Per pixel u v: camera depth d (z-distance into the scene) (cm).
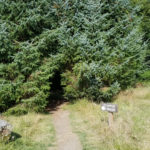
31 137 586
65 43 920
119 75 1020
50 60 902
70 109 920
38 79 848
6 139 519
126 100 969
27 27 906
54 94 1255
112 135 536
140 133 559
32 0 927
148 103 934
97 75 909
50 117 820
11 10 899
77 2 1016
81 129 648
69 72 972
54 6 997
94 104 888
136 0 1550
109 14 1045
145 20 1555
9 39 849
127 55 1033
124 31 1079
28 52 830
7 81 821
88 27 968
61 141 565
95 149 501
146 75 1323
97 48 931
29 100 820
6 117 770
